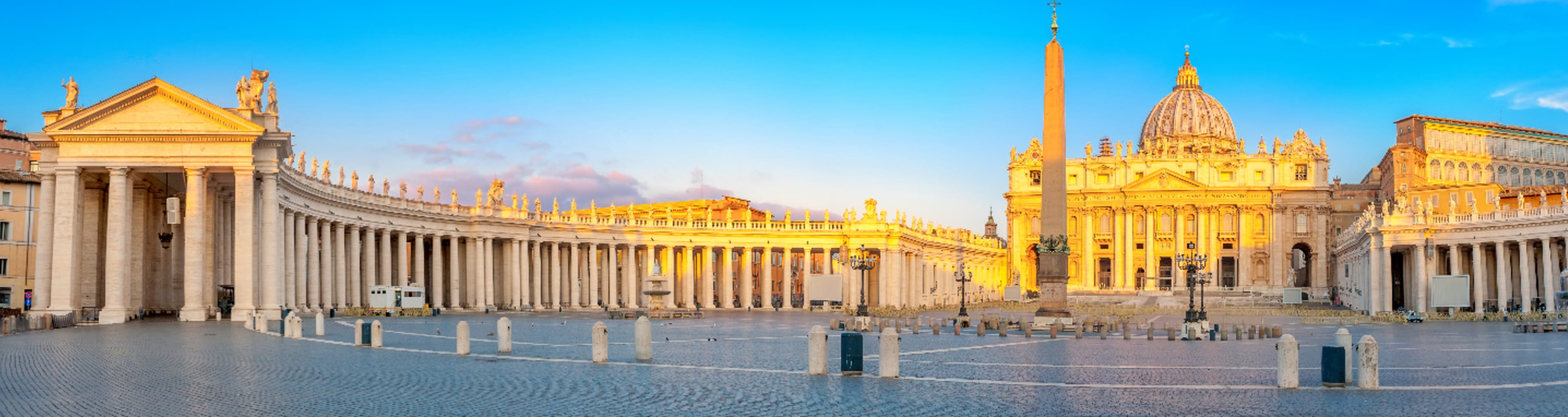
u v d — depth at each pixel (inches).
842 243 4722.0
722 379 1090.7
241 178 2319.1
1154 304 6186.0
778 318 3245.6
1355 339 1973.4
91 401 903.7
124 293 2294.5
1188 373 1193.4
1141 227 7416.3
